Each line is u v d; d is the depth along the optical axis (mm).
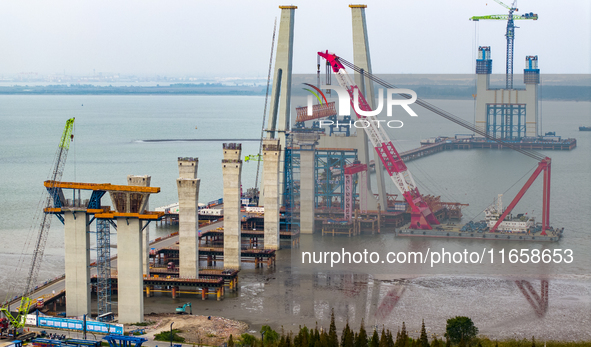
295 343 166750
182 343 181000
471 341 183250
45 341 172125
